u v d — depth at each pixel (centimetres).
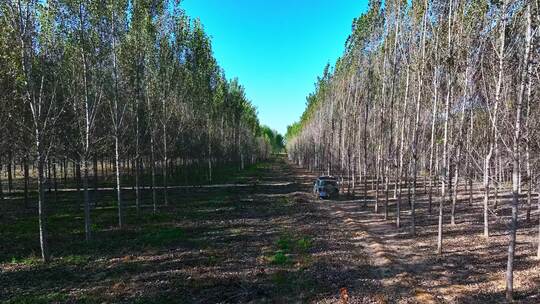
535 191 2377
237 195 3344
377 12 2361
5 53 1338
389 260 1322
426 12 1612
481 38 1483
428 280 1149
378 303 977
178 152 3772
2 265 1336
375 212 2394
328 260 1374
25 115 1856
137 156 2273
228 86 5291
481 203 2531
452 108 1952
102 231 1856
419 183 3822
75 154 2533
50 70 1650
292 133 11681
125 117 2338
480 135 2025
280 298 1031
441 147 2838
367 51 2609
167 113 2744
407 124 2323
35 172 4906
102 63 1844
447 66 1477
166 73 2555
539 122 1357
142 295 1059
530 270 1175
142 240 1680
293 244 1620
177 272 1256
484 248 1466
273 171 6738
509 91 1380
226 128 5534
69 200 2889
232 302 1010
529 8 932
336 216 2323
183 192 3503
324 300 1008
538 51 1009
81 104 1794
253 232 1875
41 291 1095
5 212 2352
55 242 1648
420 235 1738
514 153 954
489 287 1069
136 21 2125
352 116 3397
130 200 2950
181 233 1823
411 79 2195
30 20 1297
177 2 2594
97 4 1680
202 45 3369
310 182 4678
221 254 1472
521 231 1725
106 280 1182
